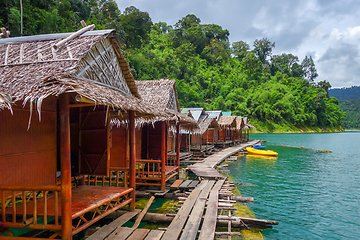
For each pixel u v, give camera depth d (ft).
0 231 13.20
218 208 22.74
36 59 14.65
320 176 42.75
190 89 176.65
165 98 35.40
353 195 31.24
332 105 269.23
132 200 20.10
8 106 10.73
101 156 18.62
